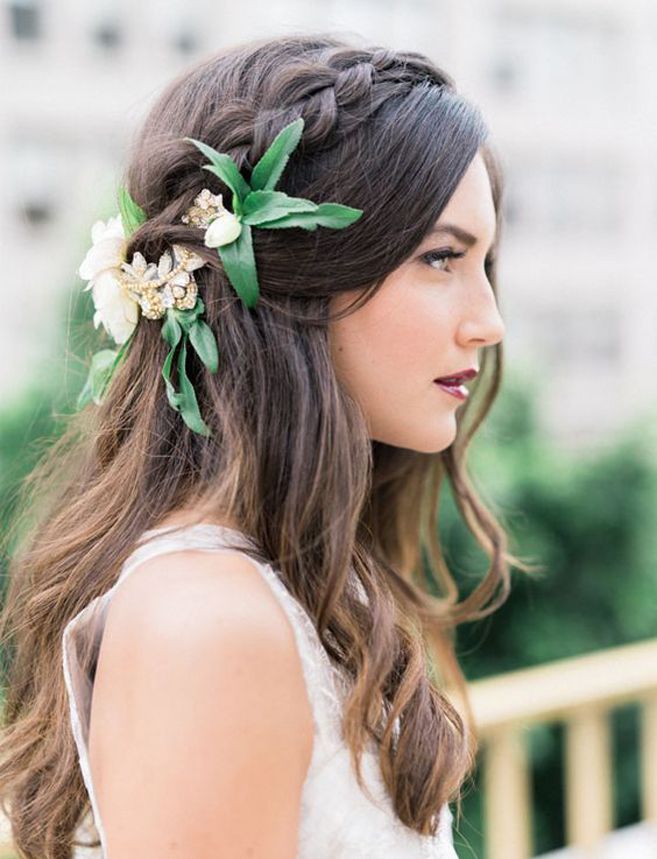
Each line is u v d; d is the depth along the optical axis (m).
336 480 0.95
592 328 8.48
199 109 1.02
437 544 1.55
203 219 0.99
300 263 0.96
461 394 1.07
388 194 0.96
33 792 1.14
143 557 0.92
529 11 8.07
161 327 1.03
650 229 8.54
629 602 3.51
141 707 0.82
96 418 1.14
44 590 1.09
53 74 6.40
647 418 3.65
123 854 0.82
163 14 6.60
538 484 3.41
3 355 5.75
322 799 0.92
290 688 0.85
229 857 0.81
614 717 3.71
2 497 1.79
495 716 2.00
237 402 0.96
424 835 1.00
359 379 1.02
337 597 0.94
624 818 3.71
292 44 1.06
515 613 3.46
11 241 6.21
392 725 0.99
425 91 1.01
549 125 8.23
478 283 1.03
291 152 0.96
